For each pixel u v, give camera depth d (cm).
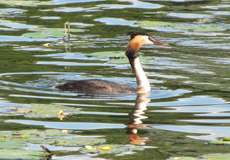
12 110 1698
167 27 2752
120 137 1522
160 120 1653
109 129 1578
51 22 2802
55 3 3180
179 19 2897
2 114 1666
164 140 1508
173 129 1587
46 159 1356
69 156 1381
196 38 2584
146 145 1468
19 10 3020
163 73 2106
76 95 1841
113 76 2056
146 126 1608
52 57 2273
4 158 1344
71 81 1928
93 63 2205
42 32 2634
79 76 2044
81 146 1447
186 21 2864
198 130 1582
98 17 2898
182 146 1461
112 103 1784
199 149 1438
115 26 2753
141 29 2711
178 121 1644
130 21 2834
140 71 1947
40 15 2923
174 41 2539
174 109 1741
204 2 3266
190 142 1491
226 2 3269
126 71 2122
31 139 1476
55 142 1466
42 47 2414
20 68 2111
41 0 3250
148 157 1382
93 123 1617
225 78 2042
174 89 1923
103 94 1852
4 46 2422
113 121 1638
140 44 1972
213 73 2105
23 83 1945
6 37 2552
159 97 1847
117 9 3056
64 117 1652
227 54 2355
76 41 2511
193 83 1986
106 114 1689
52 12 2986
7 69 2097
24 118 1638
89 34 2620
